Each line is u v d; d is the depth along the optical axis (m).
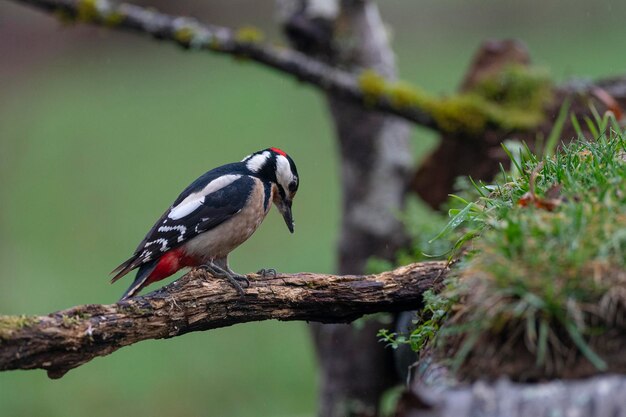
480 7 32.72
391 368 11.74
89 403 17.45
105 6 11.80
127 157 28.17
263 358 18.48
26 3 11.88
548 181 6.32
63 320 5.72
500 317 4.95
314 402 17.12
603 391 4.59
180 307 6.26
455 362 5.08
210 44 11.75
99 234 23.73
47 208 25.08
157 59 34.72
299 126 28.86
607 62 27.77
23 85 32.97
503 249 5.19
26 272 21.50
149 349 18.89
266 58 11.72
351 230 12.43
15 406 17.11
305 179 25.41
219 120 30.22
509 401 4.66
